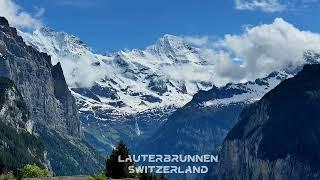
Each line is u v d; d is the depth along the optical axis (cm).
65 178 12738
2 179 12669
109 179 13188
